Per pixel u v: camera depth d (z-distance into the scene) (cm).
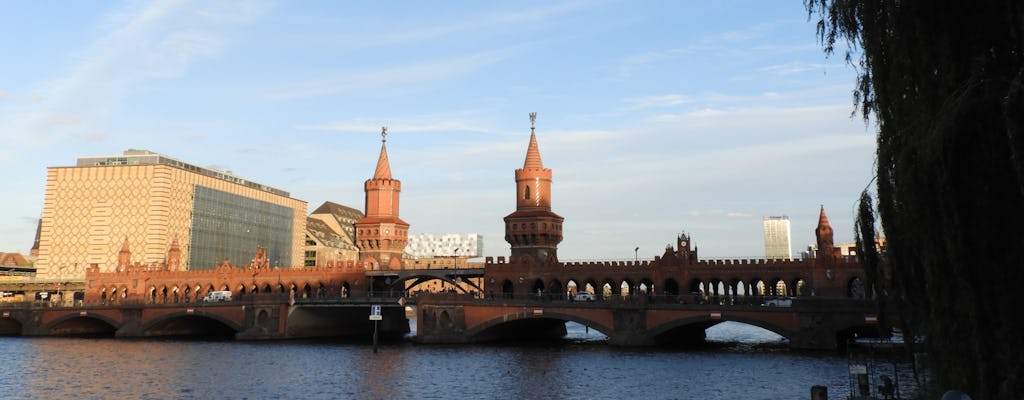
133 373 7112
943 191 2323
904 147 2534
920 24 2498
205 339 11644
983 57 2370
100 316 12462
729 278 10050
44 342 11062
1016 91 2128
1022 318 2238
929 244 2409
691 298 9469
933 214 2389
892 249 2592
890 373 5128
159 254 17450
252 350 9531
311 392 5906
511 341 10694
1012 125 2117
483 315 10162
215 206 19638
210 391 5978
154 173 17762
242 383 6400
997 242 2270
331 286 12688
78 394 5853
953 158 2305
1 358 8562
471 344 10081
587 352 8775
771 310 8656
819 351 8275
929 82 2505
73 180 18200
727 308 8850
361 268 12631
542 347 9556
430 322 10381
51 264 17950
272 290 13150
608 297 10000
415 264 16100
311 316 12000
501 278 11500
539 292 10756
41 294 17425
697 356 8112
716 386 5922
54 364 7912
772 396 5406
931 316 2466
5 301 15000
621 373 6788
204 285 13512
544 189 13150
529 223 12700
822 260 9425
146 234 17500
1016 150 2100
